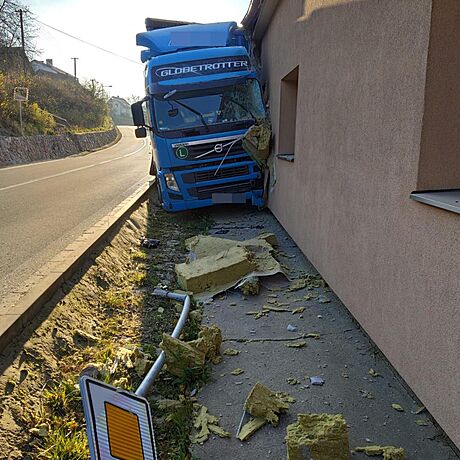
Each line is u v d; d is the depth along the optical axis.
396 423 2.80
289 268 5.73
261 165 8.70
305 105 5.62
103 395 1.77
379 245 3.33
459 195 2.63
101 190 12.68
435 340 2.55
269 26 8.59
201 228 8.34
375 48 3.35
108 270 5.47
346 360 3.58
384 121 3.21
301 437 2.45
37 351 3.31
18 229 7.51
